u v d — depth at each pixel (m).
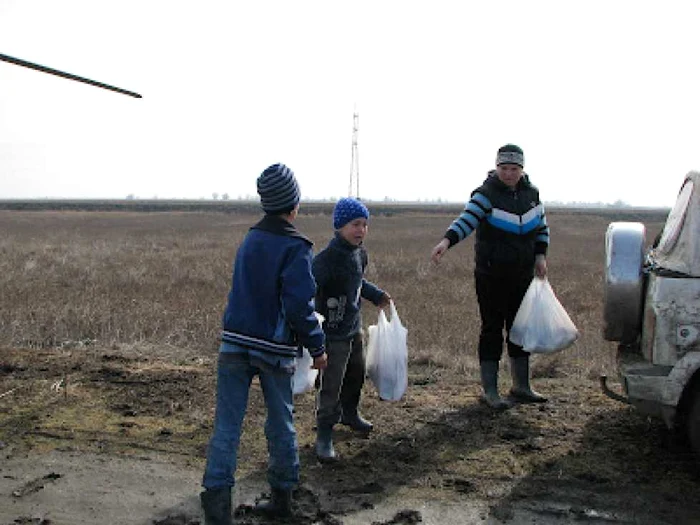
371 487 4.17
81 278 14.54
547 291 5.42
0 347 7.54
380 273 16.27
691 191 4.17
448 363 7.10
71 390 5.95
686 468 4.39
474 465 4.47
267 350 3.63
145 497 4.09
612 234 4.70
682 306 3.99
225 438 3.59
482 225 5.47
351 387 4.94
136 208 91.69
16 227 45.34
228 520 3.55
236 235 34.88
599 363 7.04
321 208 82.25
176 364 6.93
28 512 3.91
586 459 4.54
